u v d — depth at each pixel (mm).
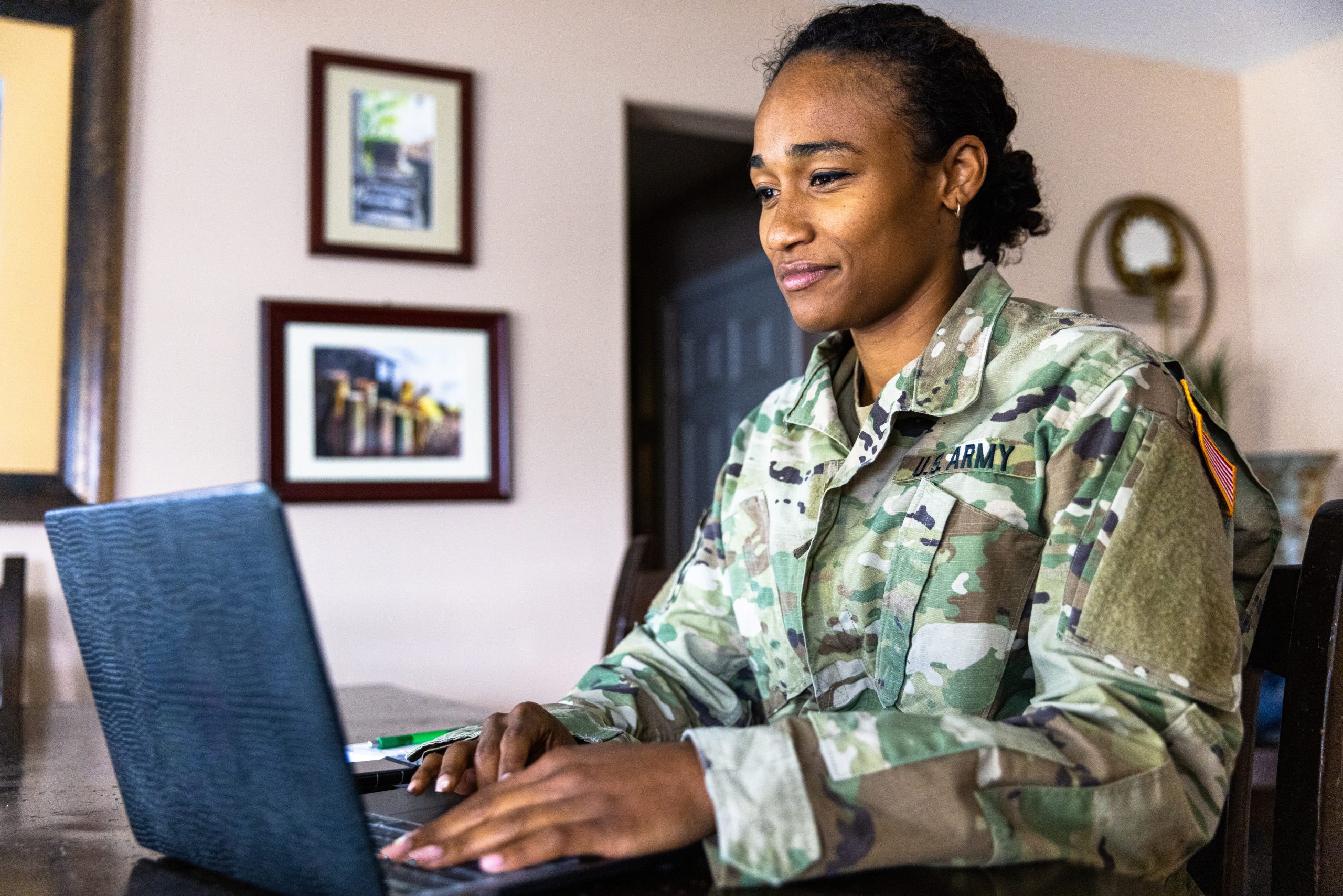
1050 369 795
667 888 532
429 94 2689
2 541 2316
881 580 835
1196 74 3697
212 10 2531
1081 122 3494
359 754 877
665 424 4758
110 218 2391
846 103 838
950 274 910
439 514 2664
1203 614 644
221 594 472
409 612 2621
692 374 4609
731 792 544
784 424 969
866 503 862
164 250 2463
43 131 2375
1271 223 3672
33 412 2342
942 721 588
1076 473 732
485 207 2746
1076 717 609
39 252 2361
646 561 1711
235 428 2494
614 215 2871
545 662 2732
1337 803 696
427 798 718
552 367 2787
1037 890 530
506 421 2709
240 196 2529
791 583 883
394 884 503
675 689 935
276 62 2578
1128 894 527
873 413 857
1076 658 643
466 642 2666
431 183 2680
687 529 4625
